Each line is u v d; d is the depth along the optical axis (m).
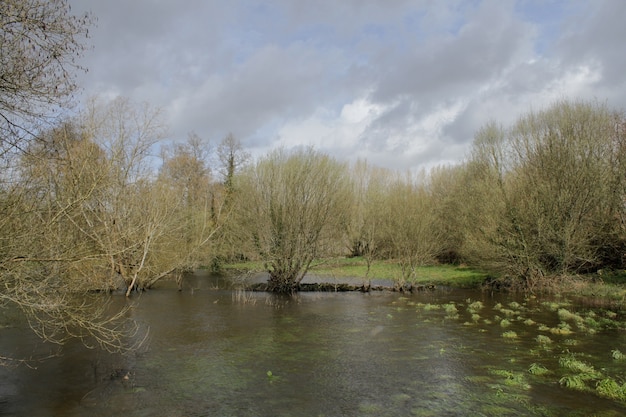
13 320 17.72
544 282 26.92
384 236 29.55
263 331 16.66
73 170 14.02
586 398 9.73
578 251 27.08
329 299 24.70
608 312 18.92
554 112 30.02
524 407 9.32
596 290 24.70
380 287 28.47
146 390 10.59
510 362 12.38
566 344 14.09
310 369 12.09
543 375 11.23
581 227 27.23
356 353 13.58
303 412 9.27
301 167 27.14
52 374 11.73
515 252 27.22
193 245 29.95
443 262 42.91
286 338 15.56
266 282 31.59
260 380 11.24
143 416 9.13
